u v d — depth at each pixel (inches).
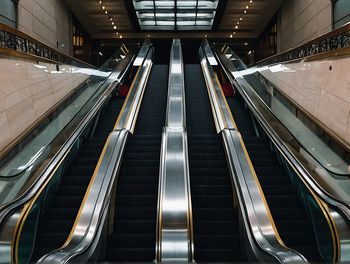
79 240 167.9
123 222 214.4
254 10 812.6
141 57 663.1
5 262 151.0
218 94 415.8
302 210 216.5
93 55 1053.8
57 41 693.9
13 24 484.7
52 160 229.6
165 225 178.9
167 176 223.8
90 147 307.6
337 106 265.4
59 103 348.2
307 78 323.6
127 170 267.6
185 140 278.4
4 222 156.0
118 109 418.6
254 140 316.5
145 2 807.7
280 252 147.9
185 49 1112.8
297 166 226.8
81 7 786.8
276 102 396.2
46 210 215.6
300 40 653.3
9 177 206.8
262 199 200.4
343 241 157.6
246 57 1155.9
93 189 210.7
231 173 241.0
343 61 259.6
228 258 191.8
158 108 414.3
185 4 808.3
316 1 573.6
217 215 220.2
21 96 269.0
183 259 163.2
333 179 208.4
